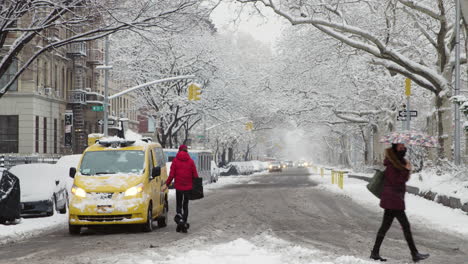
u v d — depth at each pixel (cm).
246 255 1199
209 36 6619
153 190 1817
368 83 5675
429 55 4472
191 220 2116
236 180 6725
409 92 3491
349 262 1105
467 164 3184
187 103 6278
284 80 6141
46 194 2294
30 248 1409
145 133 9831
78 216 1697
